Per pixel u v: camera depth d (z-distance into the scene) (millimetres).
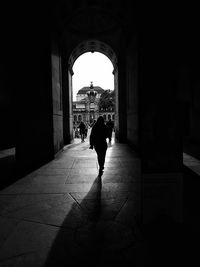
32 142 9273
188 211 3869
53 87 9516
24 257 2740
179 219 3428
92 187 5465
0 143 13344
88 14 13648
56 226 3529
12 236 3246
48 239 3143
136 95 10727
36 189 5418
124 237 3139
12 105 12195
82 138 18203
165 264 2543
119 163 8297
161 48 3264
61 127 11672
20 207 4340
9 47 10391
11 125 13984
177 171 3398
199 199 4418
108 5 11930
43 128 9266
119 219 3725
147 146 3355
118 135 16703
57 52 10727
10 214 4020
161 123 3336
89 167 7742
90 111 82125
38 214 4000
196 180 5754
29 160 9195
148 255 2717
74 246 2951
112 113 81375
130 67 12430
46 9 9062
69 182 5941
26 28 9102
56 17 10234
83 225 3539
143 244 2951
